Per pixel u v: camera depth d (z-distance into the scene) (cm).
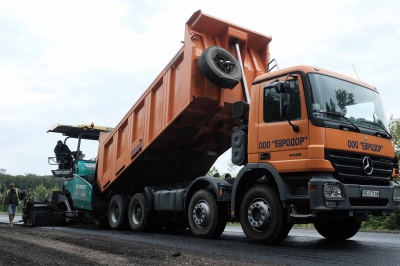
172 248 621
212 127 934
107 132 1180
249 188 710
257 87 714
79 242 700
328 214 624
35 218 1259
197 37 843
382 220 1631
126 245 645
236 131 748
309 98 625
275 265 463
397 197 680
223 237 824
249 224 691
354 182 632
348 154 626
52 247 645
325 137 605
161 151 1012
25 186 1410
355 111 674
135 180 1105
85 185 1183
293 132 636
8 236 851
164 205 916
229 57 823
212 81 796
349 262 495
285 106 636
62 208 1298
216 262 480
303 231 1089
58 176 1329
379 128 700
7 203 1413
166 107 904
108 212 1114
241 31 884
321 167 593
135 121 1038
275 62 895
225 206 777
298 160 619
